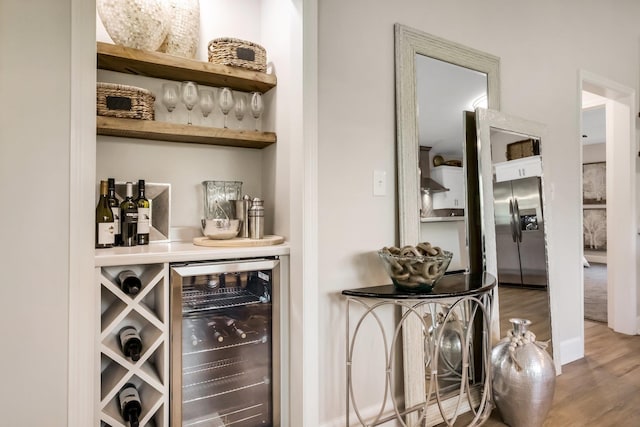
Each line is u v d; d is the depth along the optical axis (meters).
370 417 1.81
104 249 1.45
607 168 3.52
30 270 1.10
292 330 1.65
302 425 1.59
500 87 2.36
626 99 3.37
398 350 1.91
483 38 2.30
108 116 1.48
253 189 2.00
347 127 1.77
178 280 1.38
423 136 2.00
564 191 2.79
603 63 3.10
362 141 1.81
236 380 1.58
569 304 2.79
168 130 1.59
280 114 1.81
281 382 1.65
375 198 1.86
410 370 1.87
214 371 1.52
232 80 1.78
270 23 1.90
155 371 1.41
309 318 1.61
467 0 2.23
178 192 1.80
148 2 1.60
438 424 1.93
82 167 1.17
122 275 1.34
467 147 2.19
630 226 3.36
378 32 1.87
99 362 1.24
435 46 2.05
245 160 1.98
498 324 2.21
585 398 2.20
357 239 1.80
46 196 1.12
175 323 1.38
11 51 1.08
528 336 1.98
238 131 1.74
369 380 1.82
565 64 2.80
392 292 1.64
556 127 2.74
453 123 2.12
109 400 1.26
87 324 1.18
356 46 1.80
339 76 1.74
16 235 1.09
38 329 1.11
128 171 1.69
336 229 1.73
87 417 1.17
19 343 1.09
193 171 1.84
